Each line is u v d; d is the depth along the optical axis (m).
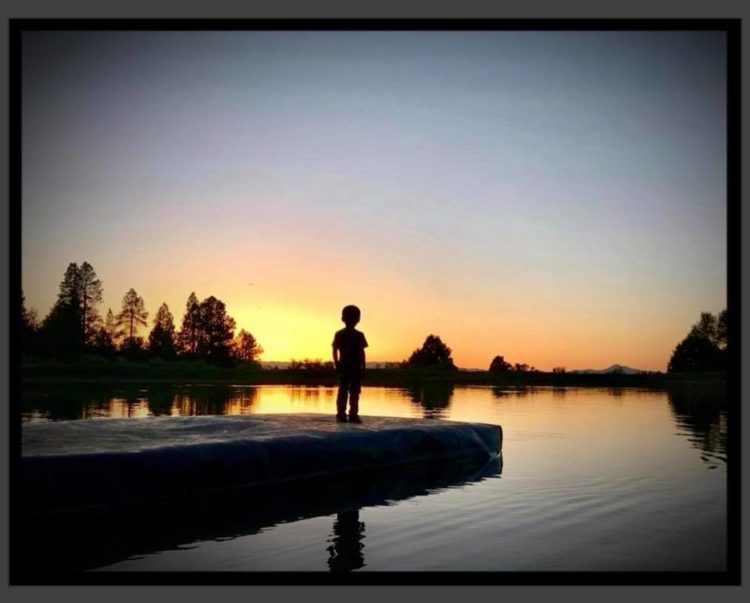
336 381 42.75
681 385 35.16
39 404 18.42
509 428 14.68
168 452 7.42
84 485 6.75
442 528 6.17
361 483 8.58
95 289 45.31
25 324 43.09
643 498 7.41
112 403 19.31
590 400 24.95
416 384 40.62
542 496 7.61
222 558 5.25
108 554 5.39
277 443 8.52
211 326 51.31
